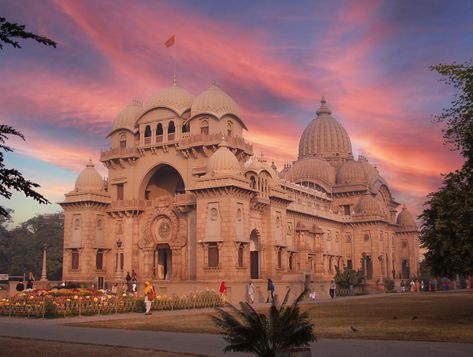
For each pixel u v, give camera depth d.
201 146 69.50
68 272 75.12
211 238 62.97
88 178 77.25
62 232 117.06
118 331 28.30
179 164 72.81
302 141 138.75
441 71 34.75
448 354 19.27
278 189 74.56
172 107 73.94
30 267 114.88
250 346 15.86
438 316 34.84
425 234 31.83
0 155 17.20
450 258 30.41
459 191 30.86
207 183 63.84
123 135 79.12
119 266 75.31
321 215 102.19
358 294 85.94
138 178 76.50
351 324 30.61
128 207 75.00
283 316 15.99
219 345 22.19
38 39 17.44
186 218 70.81
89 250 74.44
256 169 70.50
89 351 20.48
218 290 58.97
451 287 109.44
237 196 63.78
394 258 121.44
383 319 33.50
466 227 29.20
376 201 112.12
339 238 111.00
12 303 40.84
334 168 128.88
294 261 89.25
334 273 105.06
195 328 29.39
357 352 19.83
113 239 76.88
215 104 71.56
